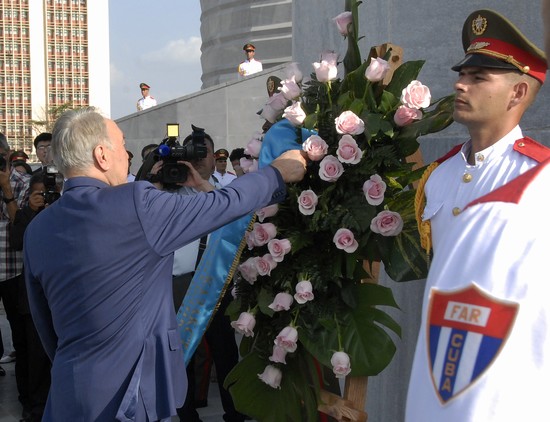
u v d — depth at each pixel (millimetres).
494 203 1689
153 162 4270
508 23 1964
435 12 3502
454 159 2061
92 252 2420
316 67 2938
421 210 2168
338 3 4355
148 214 2441
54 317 2531
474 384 1584
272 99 3176
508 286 1600
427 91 2748
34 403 5191
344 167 2850
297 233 2904
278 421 3090
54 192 5289
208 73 28719
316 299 2949
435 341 1669
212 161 4570
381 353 2859
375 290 2896
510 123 1983
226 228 3137
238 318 3121
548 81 3016
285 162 2795
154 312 2521
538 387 1561
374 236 2861
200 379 5344
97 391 2426
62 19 99312
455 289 1664
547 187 1669
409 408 1708
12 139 96812
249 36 26578
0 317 8594
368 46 4004
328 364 2854
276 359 2930
